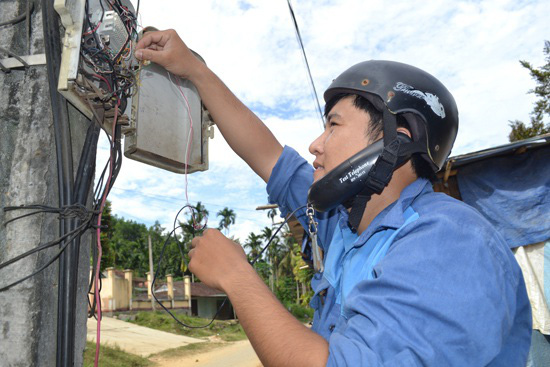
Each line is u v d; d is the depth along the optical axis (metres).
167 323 27.48
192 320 30.75
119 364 14.30
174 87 2.09
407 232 1.05
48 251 1.49
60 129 1.49
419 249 0.96
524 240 4.83
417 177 1.26
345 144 1.27
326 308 1.34
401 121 1.23
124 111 1.77
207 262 1.18
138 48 1.86
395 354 0.85
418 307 0.88
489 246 0.99
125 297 28.81
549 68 16.22
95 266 1.53
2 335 1.41
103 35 1.63
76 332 1.58
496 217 5.05
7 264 1.38
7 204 1.50
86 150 1.57
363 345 0.87
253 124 1.95
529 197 4.95
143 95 1.90
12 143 1.57
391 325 0.88
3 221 1.50
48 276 1.49
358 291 0.98
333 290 1.35
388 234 1.14
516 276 1.06
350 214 1.24
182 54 1.90
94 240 1.57
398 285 0.91
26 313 1.41
